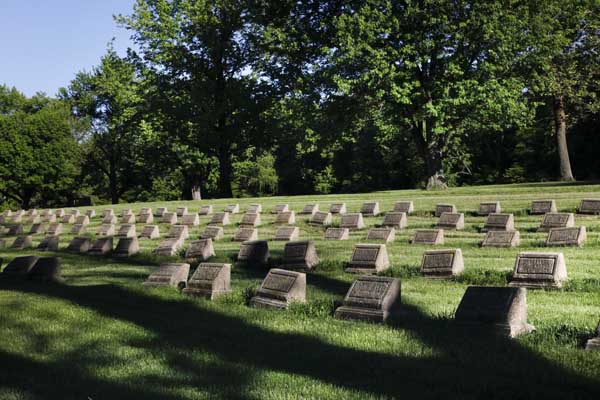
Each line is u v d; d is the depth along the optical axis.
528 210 25.67
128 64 56.91
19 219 46.66
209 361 8.72
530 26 36.34
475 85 36.00
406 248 19.97
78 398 7.45
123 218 37.69
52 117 77.38
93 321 11.68
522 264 13.39
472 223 24.94
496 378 7.26
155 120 54.62
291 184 86.75
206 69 53.84
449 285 13.93
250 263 19.39
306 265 17.64
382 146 70.50
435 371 7.66
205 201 44.28
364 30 35.44
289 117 47.06
